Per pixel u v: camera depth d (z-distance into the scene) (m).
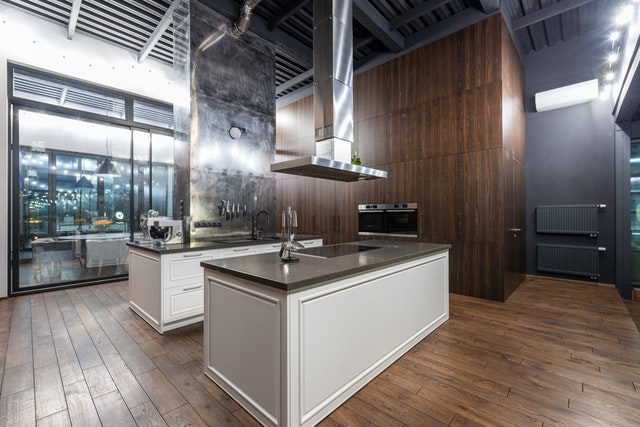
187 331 2.78
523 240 4.72
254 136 4.11
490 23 3.69
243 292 1.70
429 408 1.70
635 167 4.20
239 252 3.33
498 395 1.81
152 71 5.09
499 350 2.40
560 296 3.84
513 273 4.01
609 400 1.75
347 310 1.80
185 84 3.53
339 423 1.58
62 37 4.21
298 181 5.96
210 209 3.64
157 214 3.70
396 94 4.51
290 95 6.19
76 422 1.58
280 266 1.84
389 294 2.18
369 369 1.97
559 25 4.25
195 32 3.51
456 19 3.95
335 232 5.28
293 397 1.46
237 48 3.93
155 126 5.22
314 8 3.11
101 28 4.28
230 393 1.79
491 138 3.67
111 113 4.78
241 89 3.97
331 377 1.68
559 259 4.61
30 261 4.07
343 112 3.04
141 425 1.56
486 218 3.71
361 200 4.91
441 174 4.05
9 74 3.90
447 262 3.07
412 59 4.35
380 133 4.68
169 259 2.77
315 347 1.58
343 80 3.04
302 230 5.87
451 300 3.69
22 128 4.02
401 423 1.58
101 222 4.71
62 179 4.36
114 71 4.68
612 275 4.25
